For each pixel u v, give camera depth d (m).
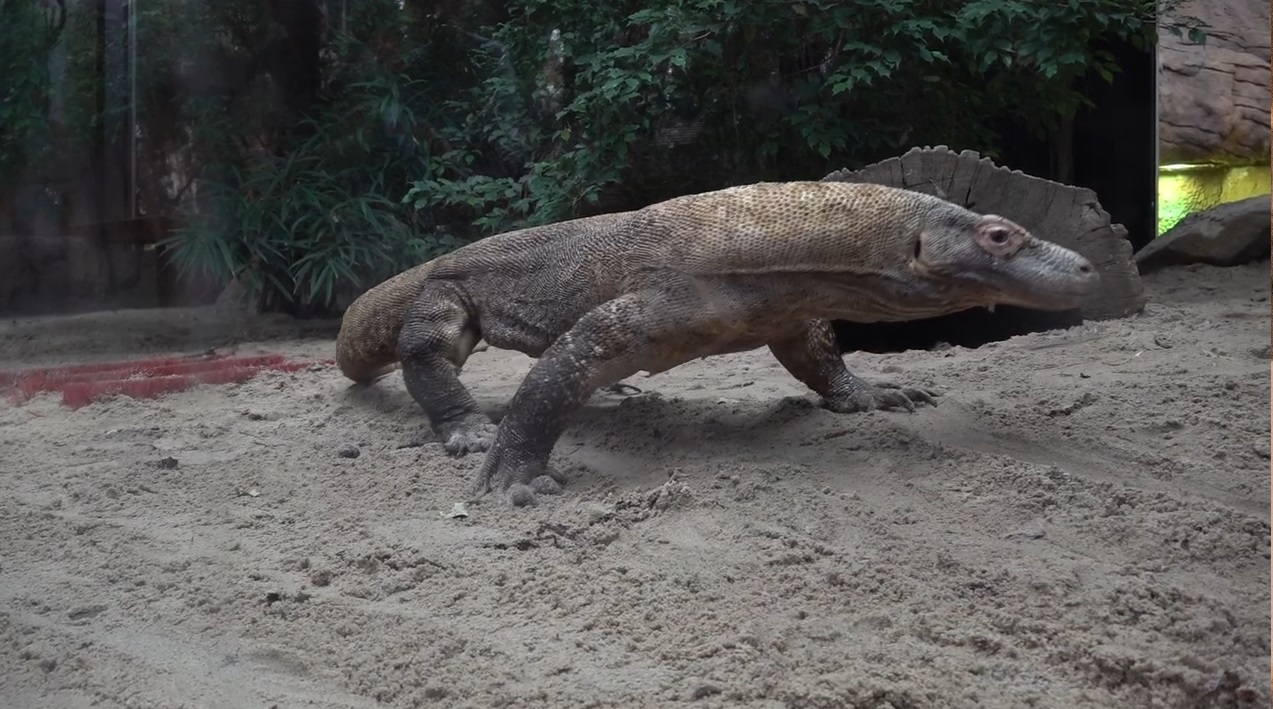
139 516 2.17
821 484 1.99
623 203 4.36
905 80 4.09
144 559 1.97
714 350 2.13
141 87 4.77
